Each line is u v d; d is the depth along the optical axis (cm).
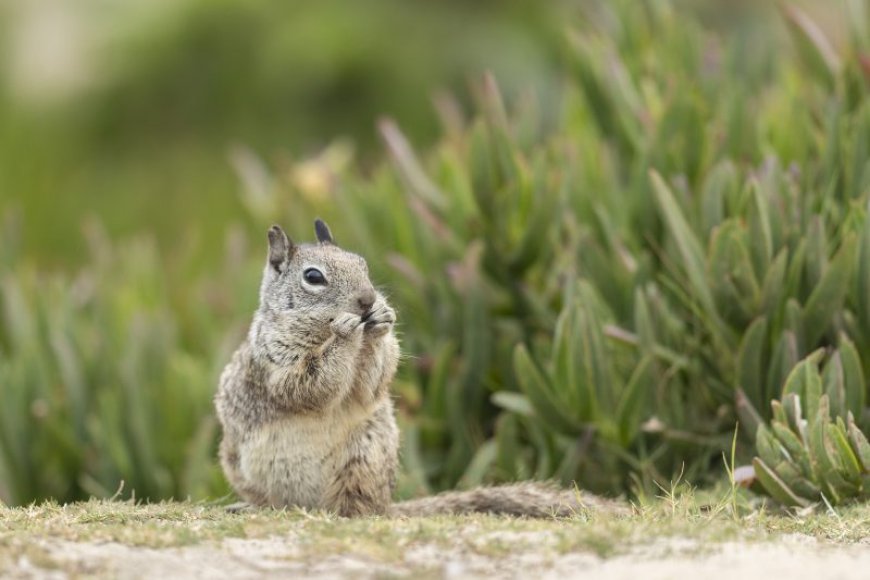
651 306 1133
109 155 2472
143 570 730
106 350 1291
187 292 1510
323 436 945
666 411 1124
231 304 1413
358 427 951
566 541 767
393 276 1249
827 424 927
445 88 2375
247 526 805
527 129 1343
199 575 727
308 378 926
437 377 1170
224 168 2392
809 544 796
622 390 1145
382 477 959
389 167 1378
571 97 1430
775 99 1329
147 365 1282
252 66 2459
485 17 2459
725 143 1209
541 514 947
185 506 939
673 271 1146
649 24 1463
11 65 2542
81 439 1246
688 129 1201
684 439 1092
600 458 1130
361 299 945
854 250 1034
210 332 1388
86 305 1435
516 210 1218
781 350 1032
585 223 1235
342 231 1329
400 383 1212
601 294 1160
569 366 1086
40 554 737
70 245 2383
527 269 1222
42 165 2444
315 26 2422
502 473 1120
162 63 2483
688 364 1118
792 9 1302
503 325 1222
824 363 1056
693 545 771
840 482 929
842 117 1191
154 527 805
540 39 2397
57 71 2527
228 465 998
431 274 1229
